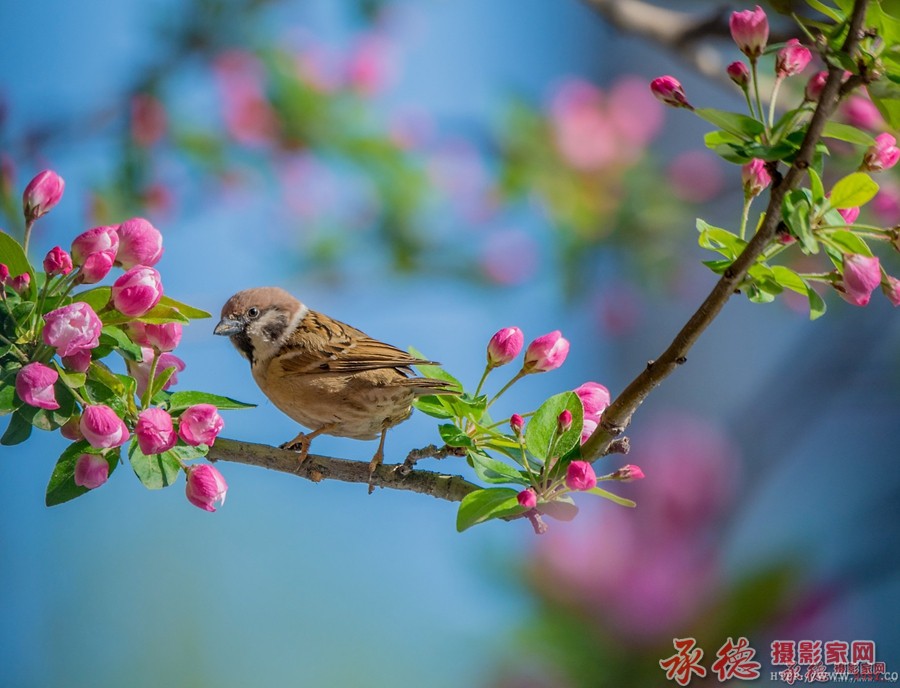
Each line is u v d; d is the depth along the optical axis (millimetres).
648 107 16078
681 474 9078
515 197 15430
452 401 7660
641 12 13055
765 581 7766
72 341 6750
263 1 14891
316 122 15062
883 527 12445
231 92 15062
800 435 15250
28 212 7430
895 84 6371
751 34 6746
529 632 7680
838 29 6562
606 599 7766
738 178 16172
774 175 6582
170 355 7918
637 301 16750
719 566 8094
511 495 6992
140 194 14617
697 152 16375
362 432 10664
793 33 9016
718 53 13609
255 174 15219
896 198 11719
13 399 6957
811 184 6543
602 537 8023
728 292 6645
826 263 13273
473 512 6910
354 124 15148
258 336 10734
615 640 7672
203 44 14859
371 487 8102
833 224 6621
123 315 7227
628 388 6945
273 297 10859
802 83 12086
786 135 6719
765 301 6883
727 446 9820
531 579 7824
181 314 7387
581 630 7668
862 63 6352
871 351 15320
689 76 19219
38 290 7422
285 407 10820
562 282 15633
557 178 15477
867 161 6926
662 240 15703
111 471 7344
